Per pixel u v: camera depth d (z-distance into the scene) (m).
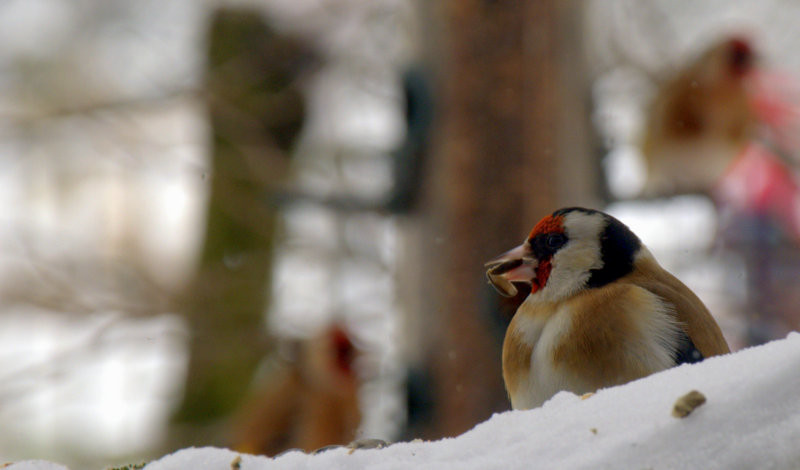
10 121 14.48
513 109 10.45
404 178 10.67
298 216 14.57
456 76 10.52
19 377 12.20
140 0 17.06
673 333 5.77
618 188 11.88
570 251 6.12
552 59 10.50
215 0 16.19
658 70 15.03
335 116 15.77
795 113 14.01
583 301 5.90
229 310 13.57
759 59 14.61
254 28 15.86
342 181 13.94
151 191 15.73
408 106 10.66
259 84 15.75
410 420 10.40
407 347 10.72
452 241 10.42
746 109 13.99
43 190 15.58
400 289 10.91
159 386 14.95
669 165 14.22
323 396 13.16
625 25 15.30
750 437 3.73
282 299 14.02
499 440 4.24
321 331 13.26
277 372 13.72
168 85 14.43
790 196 12.49
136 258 14.88
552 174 10.44
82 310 13.00
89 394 14.56
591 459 3.88
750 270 11.90
